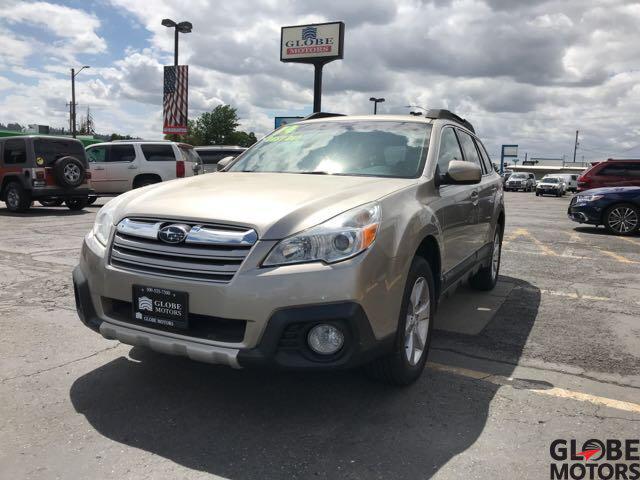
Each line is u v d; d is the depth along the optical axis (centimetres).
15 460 257
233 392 334
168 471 250
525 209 2142
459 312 524
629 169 1552
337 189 326
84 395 327
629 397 337
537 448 276
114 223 317
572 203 1274
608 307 549
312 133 454
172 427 291
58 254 769
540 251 934
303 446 274
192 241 285
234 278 272
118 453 265
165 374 359
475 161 538
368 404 321
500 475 252
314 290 270
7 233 987
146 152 1603
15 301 526
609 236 1169
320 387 342
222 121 6391
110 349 403
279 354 273
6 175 1379
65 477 244
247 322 272
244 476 247
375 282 284
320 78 2219
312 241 276
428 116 455
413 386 346
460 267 451
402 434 287
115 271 304
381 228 295
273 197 307
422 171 384
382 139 421
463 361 394
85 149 1543
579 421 305
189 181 371
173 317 287
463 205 439
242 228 281
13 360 379
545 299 581
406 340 334
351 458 263
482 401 328
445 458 264
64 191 1387
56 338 425
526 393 340
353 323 274
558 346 429
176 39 2158
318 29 2173
